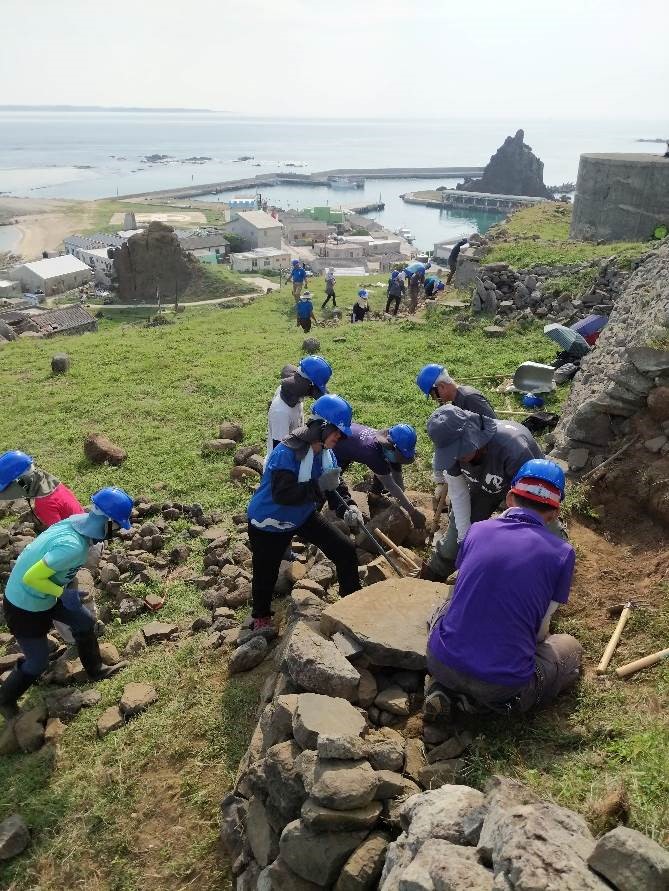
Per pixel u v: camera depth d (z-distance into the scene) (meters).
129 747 4.83
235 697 4.97
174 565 7.28
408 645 4.18
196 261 66.62
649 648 4.17
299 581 5.73
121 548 7.52
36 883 4.14
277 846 3.51
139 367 14.52
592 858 2.34
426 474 8.20
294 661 4.14
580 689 3.90
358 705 4.04
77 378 14.10
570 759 3.45
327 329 18.00
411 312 20.11
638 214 24.16
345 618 4.48
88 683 5.76
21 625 5.21
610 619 4.57
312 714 3.66
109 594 6.92
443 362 12.94
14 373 15.12
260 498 4.97
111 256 64.94
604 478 6.08
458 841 2.76
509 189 147.50
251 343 16.39
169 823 4.25
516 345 13.78
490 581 3.53
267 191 174.88
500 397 10.55
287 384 6.32
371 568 5.60
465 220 129.25
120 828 4.30
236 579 6.55
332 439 4.69
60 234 108.94
